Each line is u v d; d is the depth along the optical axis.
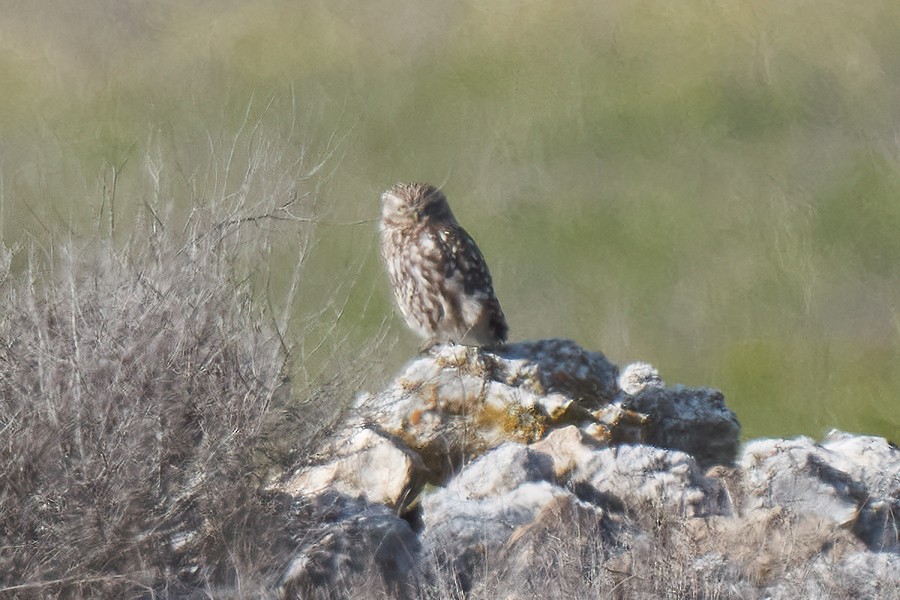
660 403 10.38
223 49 24.11
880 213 21.45
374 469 8.98
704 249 20.81
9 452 7.67
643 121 23.34
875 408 18.14
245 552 7.96
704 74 24.12
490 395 9.87
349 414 8.77
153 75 23.25
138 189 9.12
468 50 24.66
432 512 8.51
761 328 19.64
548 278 20.39
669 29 25.23
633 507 8.61
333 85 23.34
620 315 19.70
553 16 25.38
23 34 24.52
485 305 11.88
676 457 8.97
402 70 24.03
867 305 19.98
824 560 7.96
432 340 12.20
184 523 8.02
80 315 8.00
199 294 8.26
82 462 7.72
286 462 8.51
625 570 7.68
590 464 8.98
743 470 9.09
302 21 24.95
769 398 18.52
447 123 23.11
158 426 7.91
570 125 23.19
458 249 11.90
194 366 8.09
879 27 24.84
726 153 22.70
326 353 8.82
